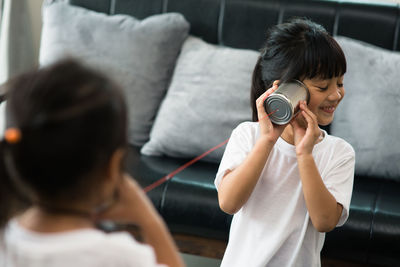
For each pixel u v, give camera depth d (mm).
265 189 1188
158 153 1978
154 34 2068
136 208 713
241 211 1203
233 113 1919
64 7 2143
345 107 1911
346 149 1187
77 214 604
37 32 2562
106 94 576
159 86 2088
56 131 550
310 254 1174
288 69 1106
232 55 1992
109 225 647
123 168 634
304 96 1099
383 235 1582
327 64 1075
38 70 593
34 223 612
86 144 556
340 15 2037
